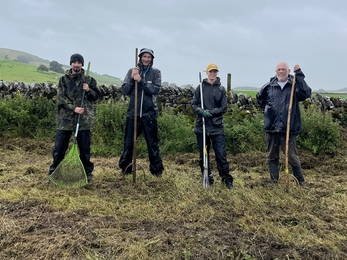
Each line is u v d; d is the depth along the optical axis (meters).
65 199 4.55
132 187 5.23
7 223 3.73
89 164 5.54
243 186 5.33
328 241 3.49
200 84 5.40
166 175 5.96
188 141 7.95
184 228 3.71
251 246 3.32
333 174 6.49
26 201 4.42
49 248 3.25
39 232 3.60
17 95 9.18
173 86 9.85
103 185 5.31
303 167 7.01
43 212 4.14
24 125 8.80
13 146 7.95
